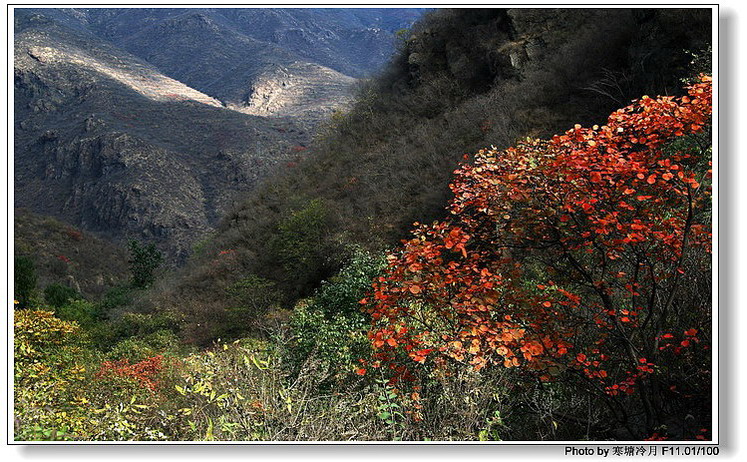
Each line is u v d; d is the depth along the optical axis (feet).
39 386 15.80
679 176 10.98
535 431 12.98
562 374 12.64
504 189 11.84
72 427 11.75
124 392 20.06
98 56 418.31
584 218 12.30
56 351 28.86
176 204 255.70
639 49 42.96
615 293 13.37
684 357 12.85
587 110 52.16
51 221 162.91
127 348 36.81
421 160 64.13
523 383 13.05
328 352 16.48
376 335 11.59
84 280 145.38
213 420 11.41
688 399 12.64
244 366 12.80
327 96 435.94
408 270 11.32
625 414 11.80
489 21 79.66
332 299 23.22
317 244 58.75
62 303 72.54
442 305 11.68
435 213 54.39
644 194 13.00
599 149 12.30
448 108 76.79
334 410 11.82
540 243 12.80
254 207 85.40
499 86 67.00
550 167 11.32
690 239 12.14
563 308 12.83
